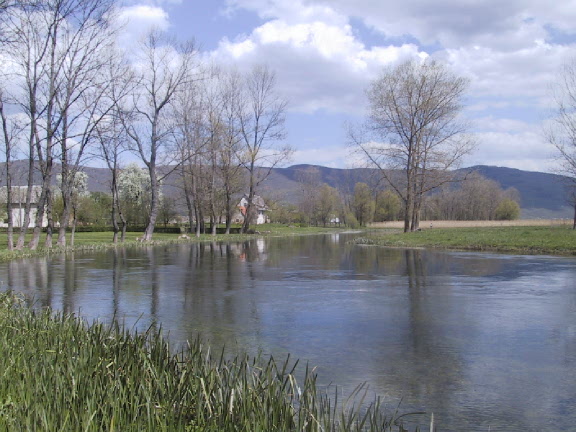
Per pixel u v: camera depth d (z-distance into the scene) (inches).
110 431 136.7
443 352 277.7
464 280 572.1
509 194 4552.2
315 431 154.6
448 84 1654.8
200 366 200.7
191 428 156.8
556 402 205.8
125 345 223.3
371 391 218.5
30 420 143.9
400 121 1696.6
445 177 1726.1
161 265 785.6
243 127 2129.7
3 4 541.6
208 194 2031.3
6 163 1012.5
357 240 1508.4
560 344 293.1
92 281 581.0
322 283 558.9
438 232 1616.6
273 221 4239.7
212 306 416.5
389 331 327.3
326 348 286.0
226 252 1103.0
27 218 1064.2
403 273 649.6
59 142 1087.0
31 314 305.6
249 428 145.5
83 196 2164.1
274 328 335.9
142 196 2573.8
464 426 183.3
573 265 725.3
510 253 959.6
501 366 252.8
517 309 398.3
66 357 200.8
